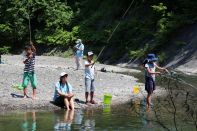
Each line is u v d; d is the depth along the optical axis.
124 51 36.97
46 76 21.47
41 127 11.73
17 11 47.84
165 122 12.01
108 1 45.38
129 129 11.55
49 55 44.47
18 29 47.94
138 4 41.28
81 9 47.72
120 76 24.20
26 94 16.20
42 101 15.17
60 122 12.46
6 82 18.44
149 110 14.14
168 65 31.20
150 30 36.75
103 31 40.81
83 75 22.95
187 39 32.50
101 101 16.33
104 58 38.25
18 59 35.31
